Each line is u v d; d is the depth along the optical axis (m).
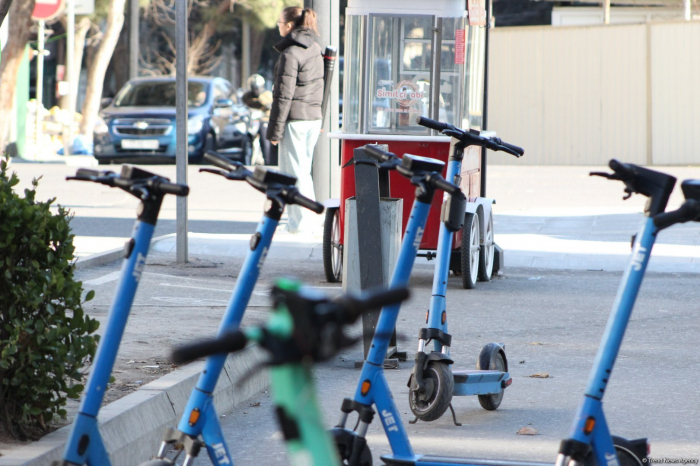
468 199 33.44
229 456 11.42
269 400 19.83
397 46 34.25
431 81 34.03
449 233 17.56
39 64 92.00
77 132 99.31
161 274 34.12
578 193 62.97
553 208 53.94
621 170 10.73
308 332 6.68
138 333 23.08
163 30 147.75
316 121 39.78
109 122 81.44
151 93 85.19
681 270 38.12
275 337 6.74
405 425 17.95
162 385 17.36
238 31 158.00
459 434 17.42
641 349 24.75
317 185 43.28
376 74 34.25
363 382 13.53
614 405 19.39
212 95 84.38
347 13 34.31
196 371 18.66
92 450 10.27
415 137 32.94
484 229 34.28
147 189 10.45
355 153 21.23
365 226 21.14
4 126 88.62
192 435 11.30
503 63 90.50
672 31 85.94
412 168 13.52
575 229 46.94
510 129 90.75
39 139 92.12
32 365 14.34
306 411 6.54
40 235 14.54
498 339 25.77
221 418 18.41
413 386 17.56
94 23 117.25
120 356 20.30
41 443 14.20
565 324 27.81
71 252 15.09
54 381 14.60
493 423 18.17
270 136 39.12
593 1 111.06
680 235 44.47
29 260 14.55
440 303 17.59
